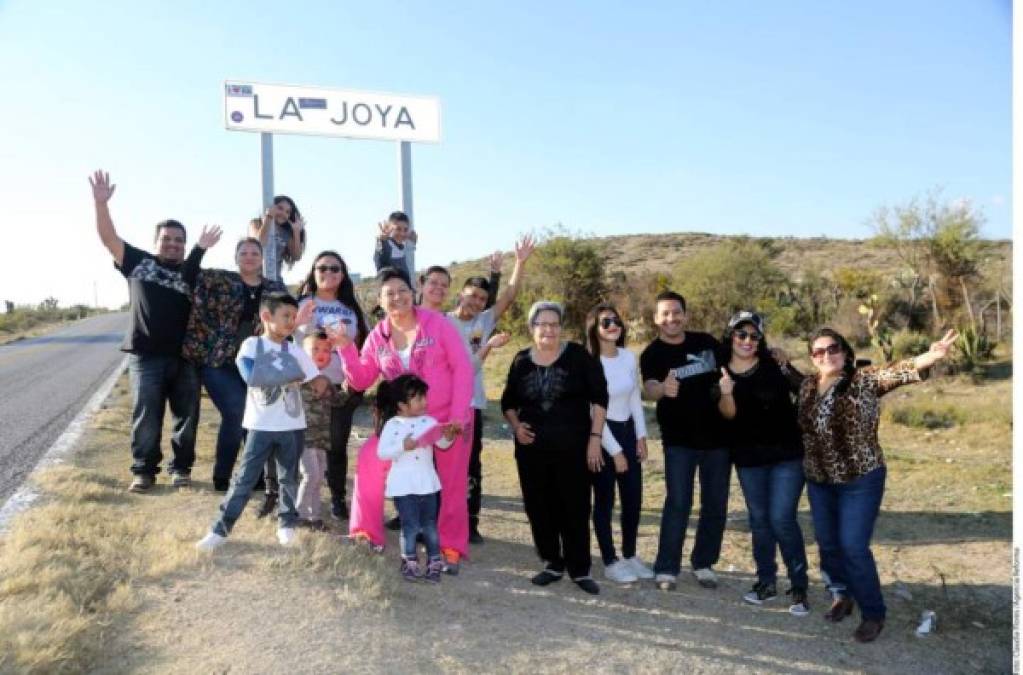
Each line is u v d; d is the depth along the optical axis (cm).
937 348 404
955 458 973
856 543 438
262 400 478
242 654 349
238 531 505
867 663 416
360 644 370
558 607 453
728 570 553
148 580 421
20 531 468
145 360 605
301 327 553
